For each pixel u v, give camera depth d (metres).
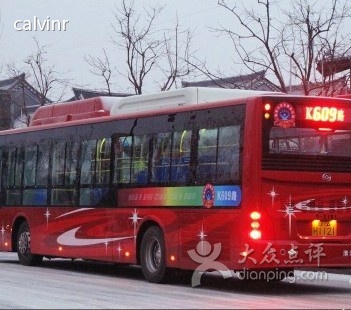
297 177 15.79
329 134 16.19
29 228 22.52
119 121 19.14
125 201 18.67
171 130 17.48
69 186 20.77
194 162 16.77
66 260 25.58
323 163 16.05
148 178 17.98
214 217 16.14
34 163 22.41
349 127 16.38
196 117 16.86
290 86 29.50
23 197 22.83
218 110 16.34
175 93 18.20
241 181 15.63
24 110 46.47
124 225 18.64
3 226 23.66
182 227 16.94
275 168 15.63
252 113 15.60
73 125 20.84
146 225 18.11
